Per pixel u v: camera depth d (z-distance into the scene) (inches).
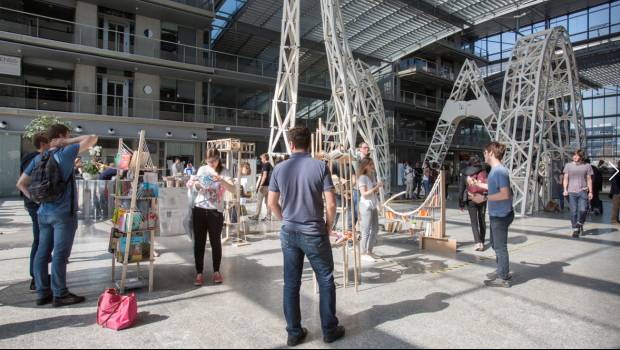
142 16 867.4
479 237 272.2
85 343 120.7
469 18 896.3
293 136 131.6
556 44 539.2
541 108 510.9
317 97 1118.4
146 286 180.5
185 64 864.3
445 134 847.7
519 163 503.2
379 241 306.8
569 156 558.6
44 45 724.7
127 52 825.5
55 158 149.0
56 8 780.6
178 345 120.0
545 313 148.8
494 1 808.3
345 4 810.2
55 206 150.5
